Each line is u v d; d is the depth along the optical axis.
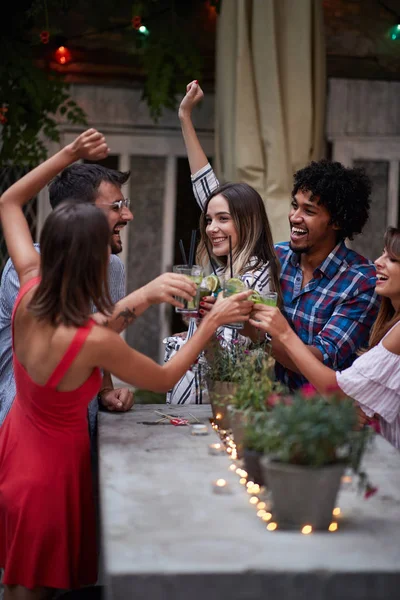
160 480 1.87
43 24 4.91
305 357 2.34
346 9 5.04
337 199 2.71
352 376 2.36
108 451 2.11
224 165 4.39
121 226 2.63
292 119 4.26
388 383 2.37
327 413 1.56
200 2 4.94
